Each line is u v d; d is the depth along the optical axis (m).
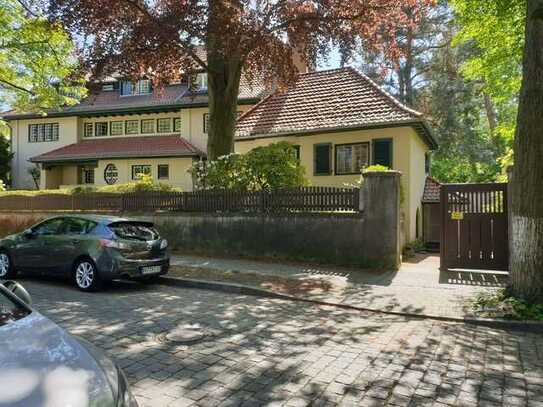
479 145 33.69
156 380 4.63
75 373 2.71
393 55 16.05
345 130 17.53
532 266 7.36
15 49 17.89
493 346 5.92
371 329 6.62
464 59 32.38
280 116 19.59
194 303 8.19
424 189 21.14
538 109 7.30
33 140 33.06
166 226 14.89
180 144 27.72
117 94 32.22
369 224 11.66
